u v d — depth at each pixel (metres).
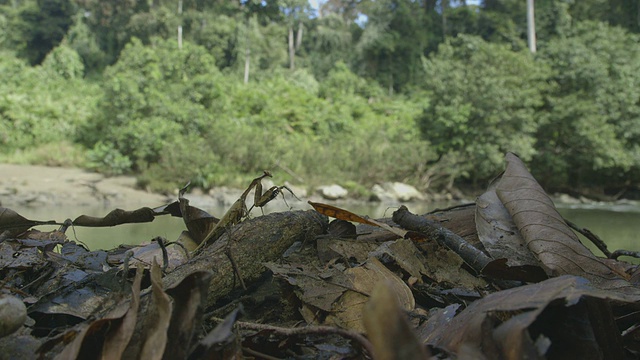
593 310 1.40
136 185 21.78
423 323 1.70
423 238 2.45
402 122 33.81
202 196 21.48
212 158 22.75
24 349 1.41
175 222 9.12
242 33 53.62
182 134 25.72
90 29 57.75
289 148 25.97
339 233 2.48
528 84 28.50
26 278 2.10
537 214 2.24
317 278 1.98
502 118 27.34
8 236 2.50
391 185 25.83
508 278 1.84
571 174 30.69
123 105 25.39
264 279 2.20
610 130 28.25
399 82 54.34
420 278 2.11
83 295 1.84
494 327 1.27
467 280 2.18
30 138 26.73
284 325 1.89
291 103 33.69
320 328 1.37
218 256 1.98
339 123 32.91
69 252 2.40
